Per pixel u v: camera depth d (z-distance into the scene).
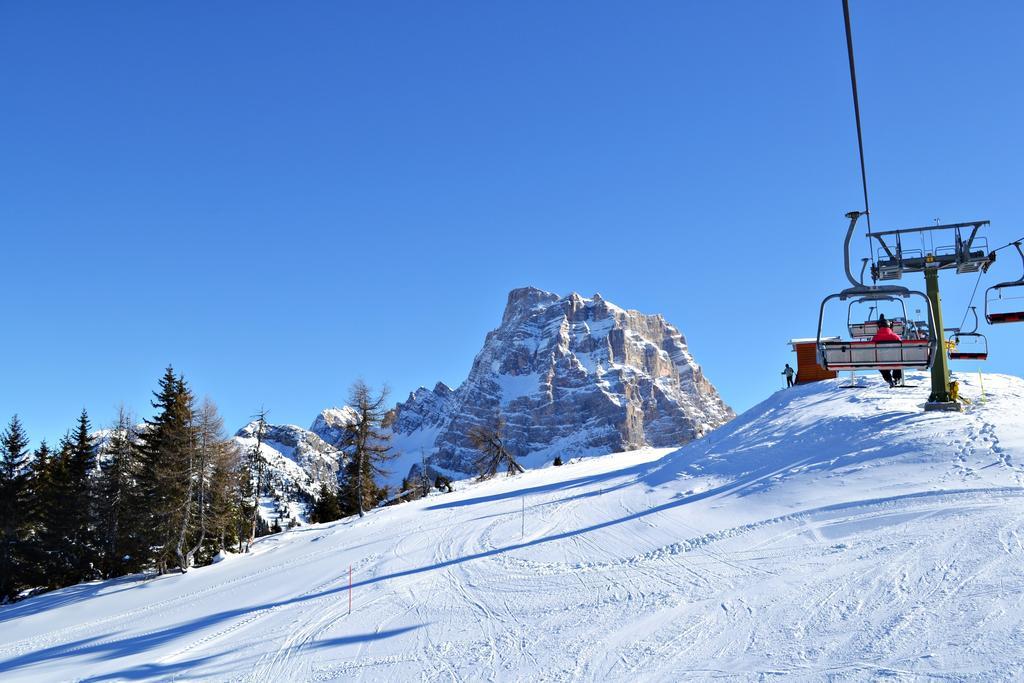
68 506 58.59
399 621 19.20
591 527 26.03
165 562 49.12
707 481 28.53
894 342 16.84
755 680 11.82
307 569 30.38
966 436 23.38
